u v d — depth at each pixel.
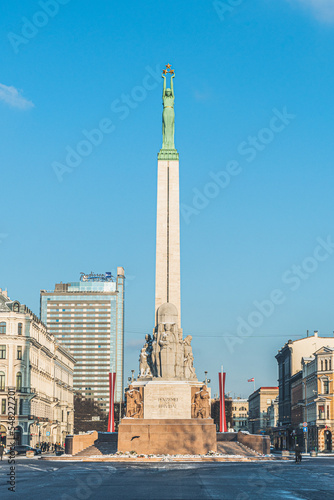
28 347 134.62
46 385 157.38
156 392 89.50
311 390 148.25
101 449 90.12
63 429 182.12
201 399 90.25
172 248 100.44
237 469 60.16
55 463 72.94
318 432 138.12
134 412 89.88
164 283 99.38
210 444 85.44
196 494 37.03
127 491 38.88
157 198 102.00
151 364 94.94
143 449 84.56
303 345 178.12
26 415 131.25
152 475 51.88
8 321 133.50
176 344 94.06
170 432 84.94
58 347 175.88
